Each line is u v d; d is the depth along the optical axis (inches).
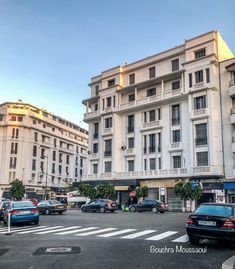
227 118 1385.3
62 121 3171.8
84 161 3513.8
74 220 829.2
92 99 1967.3
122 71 1838.1
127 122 1782.7
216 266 286.0
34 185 2669.8
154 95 1657.2
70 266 282.2
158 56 1701.5
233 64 1370.6
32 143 2701.8
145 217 925.2
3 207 807.1
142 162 1673.2
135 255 332.2
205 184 1370.6
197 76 1488.7
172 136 1573.6
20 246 399.9
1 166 2566.4
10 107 2696.9
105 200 1277.1
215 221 379.6
